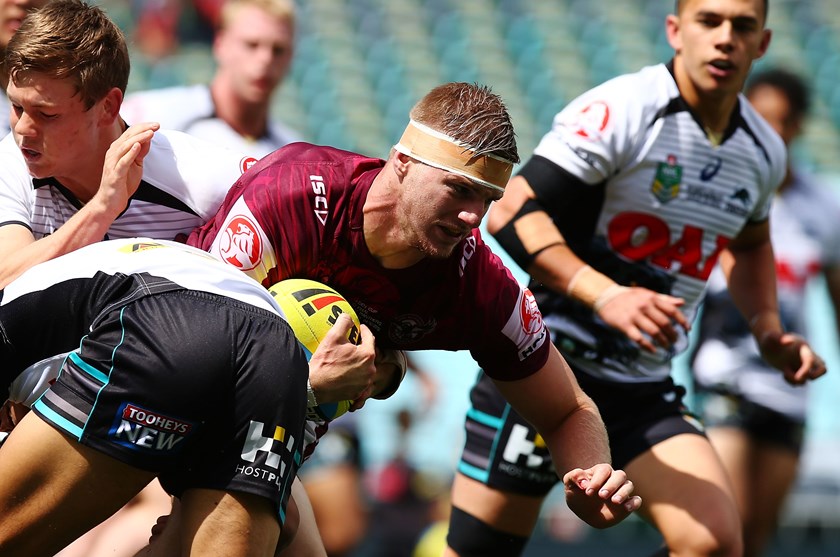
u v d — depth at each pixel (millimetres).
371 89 46125
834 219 23250
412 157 10102
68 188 11680
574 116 14961
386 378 11648
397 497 26812
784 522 30344
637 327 13828
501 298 11102
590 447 11617
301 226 10633
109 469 9133
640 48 48594
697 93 15062
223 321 9383
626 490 10586
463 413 30125
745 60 14859
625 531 30297
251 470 9219
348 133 44000
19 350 9891
